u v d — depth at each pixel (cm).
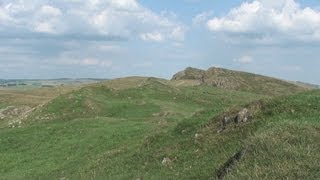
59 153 4078
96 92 6700
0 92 13138
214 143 2638
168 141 3041
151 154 2902
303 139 2027
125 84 9981
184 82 9888
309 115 2591
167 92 7056
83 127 4697
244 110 2744
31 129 4909
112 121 4891
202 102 6775
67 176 3222
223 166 2216
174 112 5544
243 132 2588
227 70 10650
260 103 2784
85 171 3177
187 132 3038
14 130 4950
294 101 2736
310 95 2872
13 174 3719
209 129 2831
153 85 7281
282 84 10681
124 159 3048
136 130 4266
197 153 2634
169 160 2700
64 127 4809
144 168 2753
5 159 4147
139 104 6034
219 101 6894
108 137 4178
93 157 3581
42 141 4512
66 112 5853
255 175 1883
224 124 2786
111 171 2933
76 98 6169
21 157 4166
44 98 11269
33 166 3859
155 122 4716
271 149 1997
